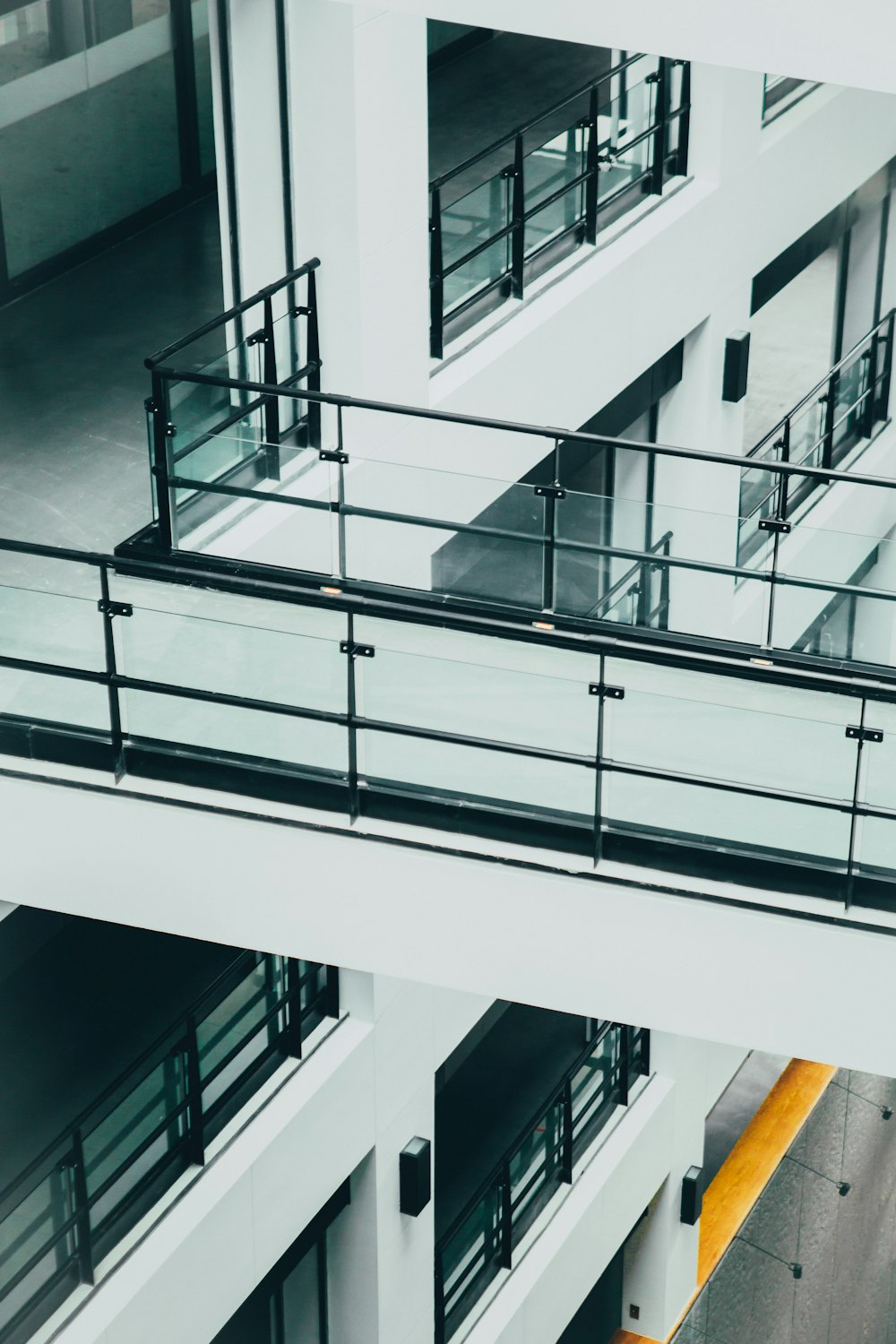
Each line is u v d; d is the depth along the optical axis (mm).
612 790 8008
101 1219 9812
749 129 13727
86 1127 10141
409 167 10172
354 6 9273
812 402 15711
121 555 9633
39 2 12477
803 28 7828
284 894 8398
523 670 7957
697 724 7766
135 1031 11219
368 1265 12289
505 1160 13273
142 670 8352
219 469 9695
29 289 13297
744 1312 15898
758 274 14977
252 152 9781
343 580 9680
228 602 8594
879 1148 17953
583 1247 14258
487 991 8281
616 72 12203
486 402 11422
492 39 16781
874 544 9125
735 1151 17844
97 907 8758
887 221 16422
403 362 10633
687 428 14539
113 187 13758
